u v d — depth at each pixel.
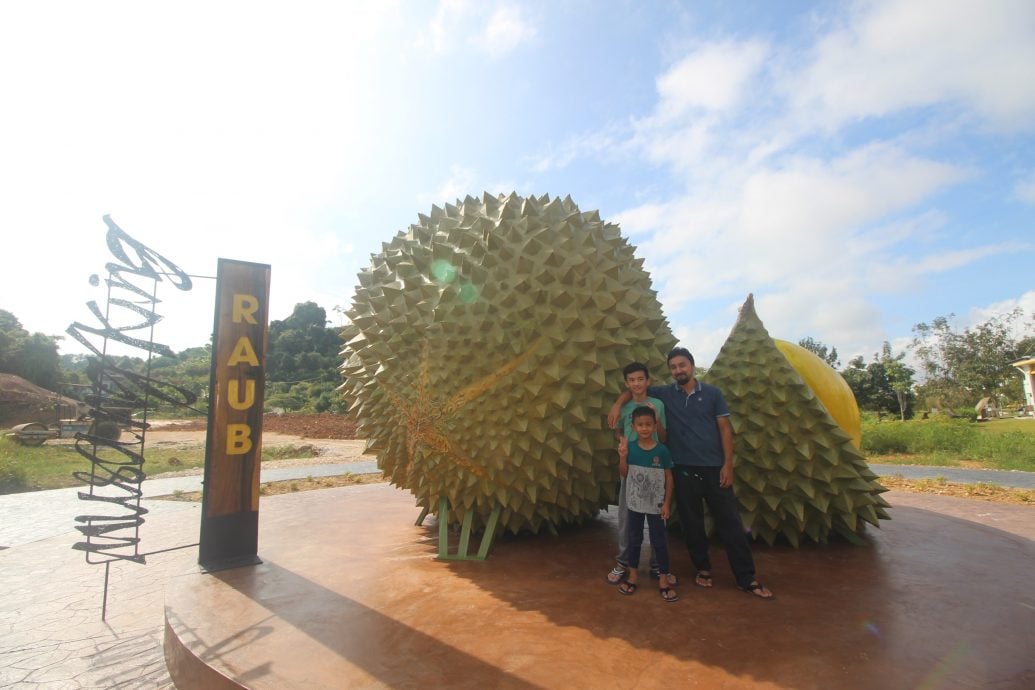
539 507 5.70
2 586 6.28
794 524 5.67
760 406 5.54
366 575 5.16
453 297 5.30
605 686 3.18
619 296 5.46
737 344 5.87
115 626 5.26
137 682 4.26
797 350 6.21
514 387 5.05
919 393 55.88
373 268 6.52
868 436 21.19
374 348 5.67
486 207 5.88
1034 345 56.00
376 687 3.22
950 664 3.39
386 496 9.69
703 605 4.31
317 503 8.99
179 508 10.33
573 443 5.19
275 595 4.69
